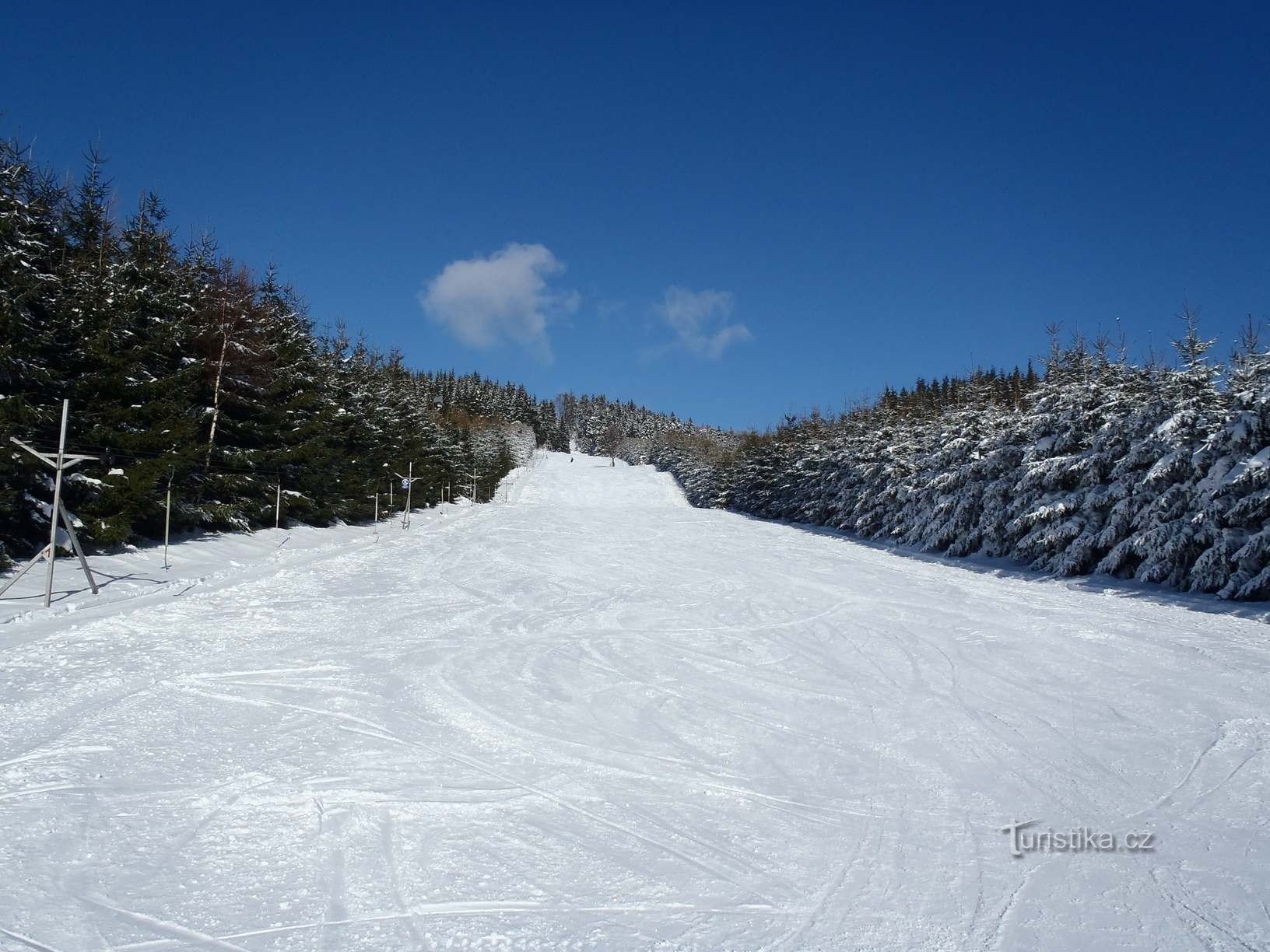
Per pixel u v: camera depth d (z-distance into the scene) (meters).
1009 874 4.20
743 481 58.56
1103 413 19.05
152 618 10.50
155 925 3.48
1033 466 19.86
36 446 13.16
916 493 28.73
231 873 3.98
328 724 6.48
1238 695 7.96
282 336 26.31
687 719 7.07
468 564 19.69
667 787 5.41
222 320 21.88
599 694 7.88
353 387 32.75
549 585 16.27
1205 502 14.38
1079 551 17.81
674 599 14.60
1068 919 3.74
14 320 13.09
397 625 11.20
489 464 69.06
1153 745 6.44
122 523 14.70
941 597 15.07
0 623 9.31
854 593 15.45
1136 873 4.23
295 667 8.39
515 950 3.38
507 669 8.78
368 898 3.77
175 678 7.66
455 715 6.93
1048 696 8.00
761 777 5.66
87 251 18.70
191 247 22.94
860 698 7.93
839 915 3.74
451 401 116.25
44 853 4.09
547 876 4.07
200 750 5.73
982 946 3.48
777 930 3.59
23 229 14.55
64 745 5.66
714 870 4.19
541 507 50.62
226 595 12.89
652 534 30.67
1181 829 4.81
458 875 4.04
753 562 21.48
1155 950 3.46
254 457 22.45
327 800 4.95
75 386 14.73
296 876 3.97
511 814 4.86
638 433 148.25
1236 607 13.03
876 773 5.77
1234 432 13.95
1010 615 12.89
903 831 4.76
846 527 36.78
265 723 6.46
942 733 6.75
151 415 16.59
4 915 3.50
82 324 15.27
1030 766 5.94
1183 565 15.19
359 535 27.17
